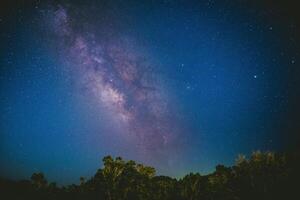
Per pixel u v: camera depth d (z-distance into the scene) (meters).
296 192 19.19
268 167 21.56
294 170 21.20
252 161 22.52
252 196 20.78
